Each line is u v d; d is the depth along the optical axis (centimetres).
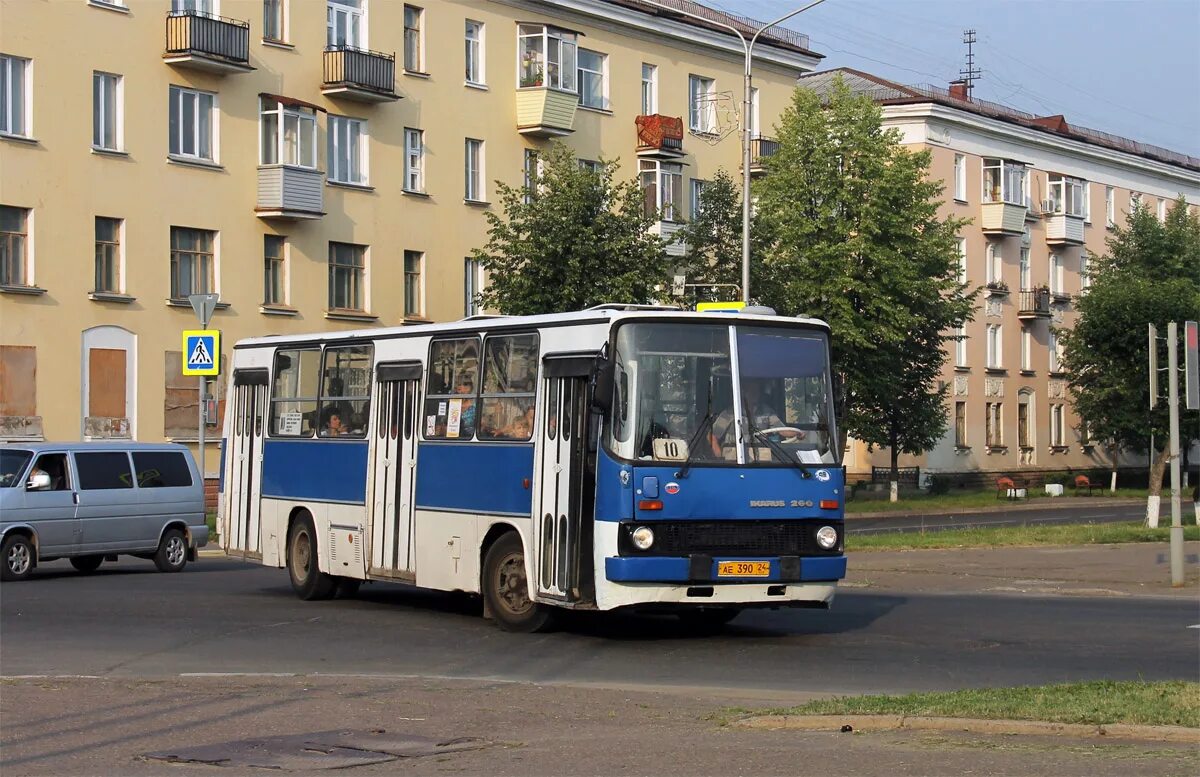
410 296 4597
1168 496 6450
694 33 5475
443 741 987
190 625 1723
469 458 1697
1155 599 2036
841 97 4947
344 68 4288
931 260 5028
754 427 1513
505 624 1639
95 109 3788
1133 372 5362
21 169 3619
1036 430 7556
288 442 2075
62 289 3694
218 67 3981
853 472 6619
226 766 912
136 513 2534
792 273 4831
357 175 4441
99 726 1053
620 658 1436
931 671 1326
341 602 2000
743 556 1482
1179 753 862
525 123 4859
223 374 4056
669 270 4259
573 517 1517
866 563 2612
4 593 2114
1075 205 7831
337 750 959
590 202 3925
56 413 3675
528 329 1623
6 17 3584
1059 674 1295
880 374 5050
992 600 2030
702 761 884
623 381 1482
